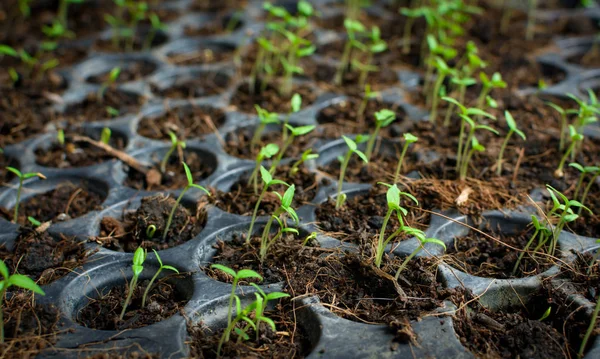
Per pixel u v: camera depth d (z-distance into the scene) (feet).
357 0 1.91
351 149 1.17
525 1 2.01
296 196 1.23
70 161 1.34
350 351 0.98
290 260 1.10
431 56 1.55
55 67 1.66
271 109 1.50
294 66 1.63
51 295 1.05
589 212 1.19
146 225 1.15
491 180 1.27
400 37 1.82
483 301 1.06
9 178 1.30
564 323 1.03
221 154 1.35
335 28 1.87
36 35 1.80
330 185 1.26
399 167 1.24
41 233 1.16
